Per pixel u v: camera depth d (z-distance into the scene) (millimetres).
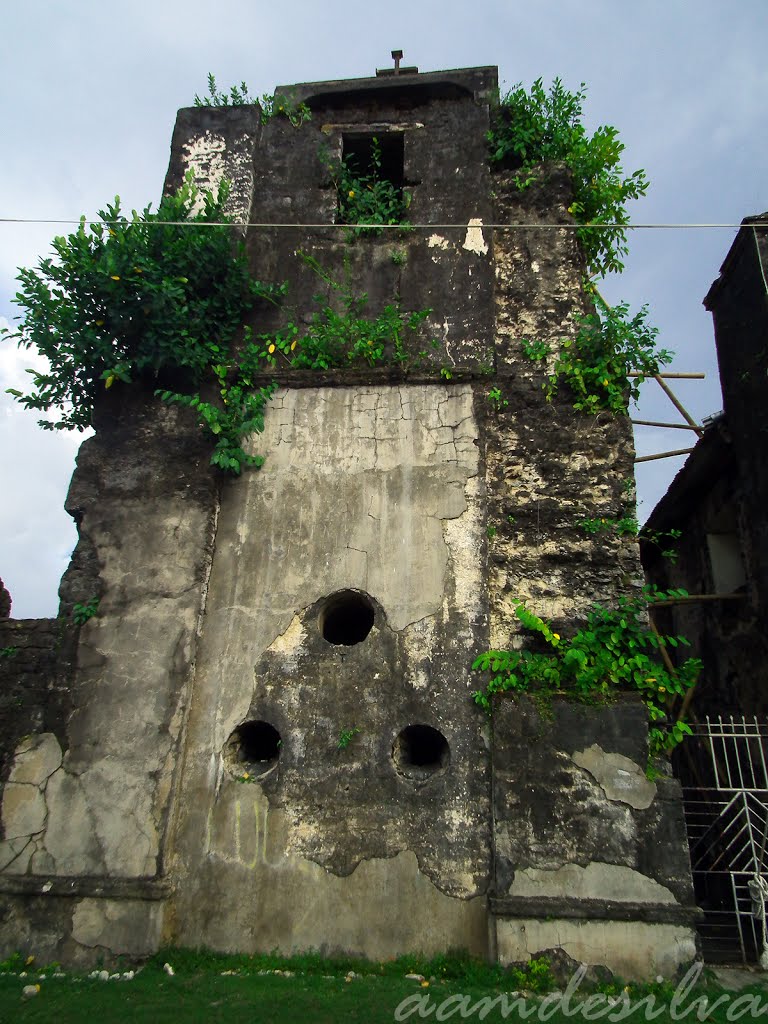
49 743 5910
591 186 7863
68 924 5355
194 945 5355
